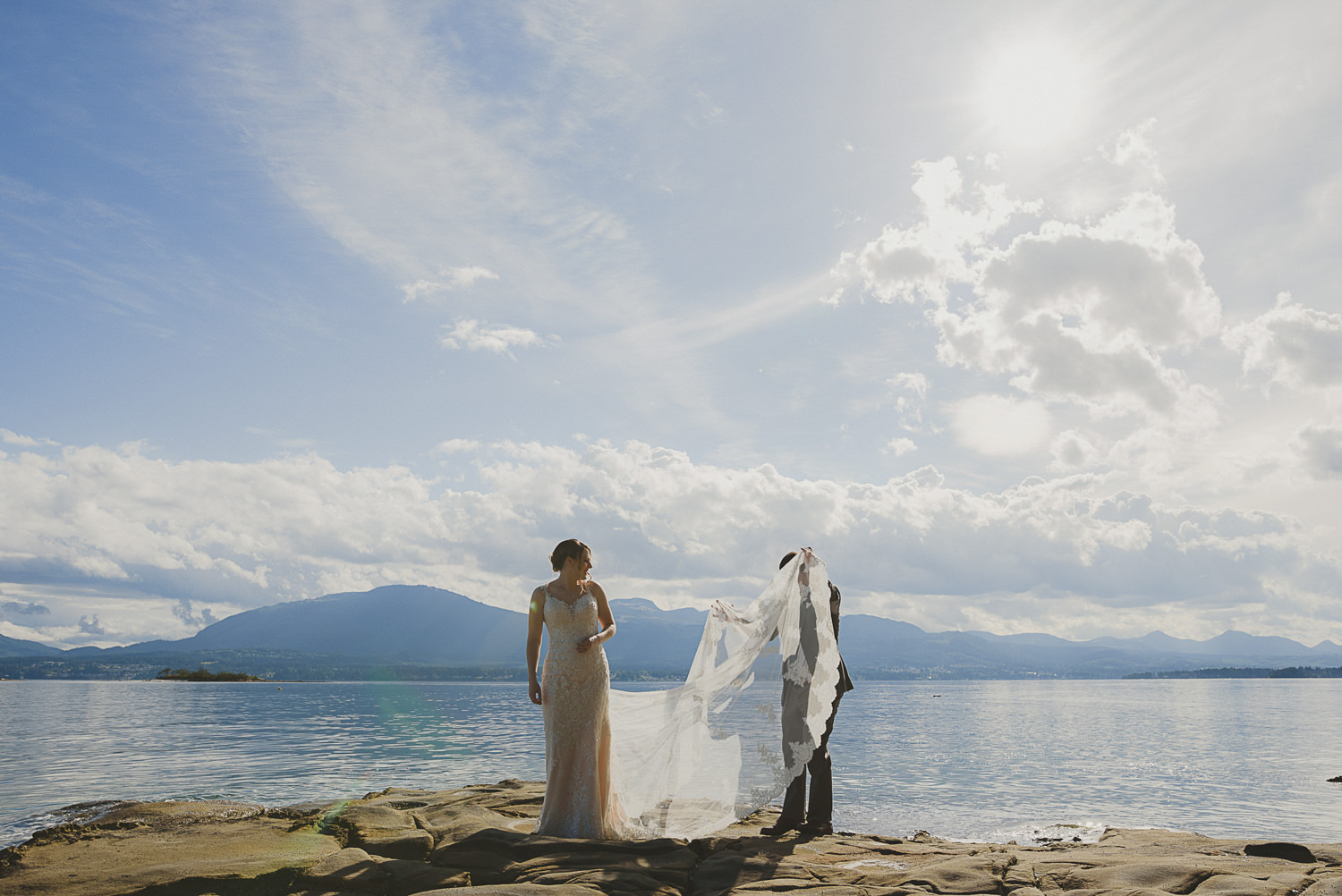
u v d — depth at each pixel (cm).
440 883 455
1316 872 460
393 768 1420
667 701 653
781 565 685
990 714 4406
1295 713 4472
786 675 643
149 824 623
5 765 1452
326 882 456
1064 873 475
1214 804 1222
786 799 657
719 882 466
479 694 6919
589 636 614
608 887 443
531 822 638
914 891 439
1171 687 13775
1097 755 1998
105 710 3284
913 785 1388
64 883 443
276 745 1855
